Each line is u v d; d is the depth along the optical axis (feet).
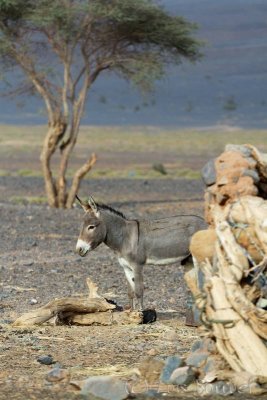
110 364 118.73
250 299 99.09
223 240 98.73
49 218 378.53
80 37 433.07
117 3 433.07
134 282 163.02
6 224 354.54
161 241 163.12
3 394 100.83
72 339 138.82
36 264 245.86
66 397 99.19
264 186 105.19
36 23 416.05
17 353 127.65
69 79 433.48
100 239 162.09
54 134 430.20
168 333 142.41
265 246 97.86
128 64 448.65
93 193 526.98
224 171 103.40
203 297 98.99
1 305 178.91
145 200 481.87
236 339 97.86
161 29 449.89
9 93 472.85
